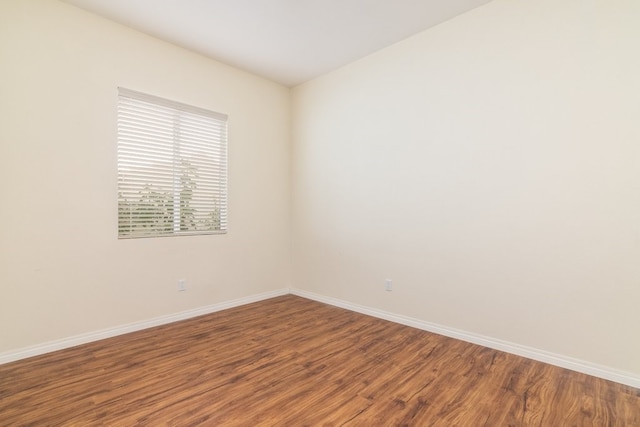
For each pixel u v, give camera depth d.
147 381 2.10
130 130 2.97
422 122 3.08
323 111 3.99
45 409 1.79
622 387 2.06
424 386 2.06
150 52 3.08
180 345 2.67
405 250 3.22
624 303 2.10
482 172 2.70
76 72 2.65
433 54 2.98
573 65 2.26
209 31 3.02
